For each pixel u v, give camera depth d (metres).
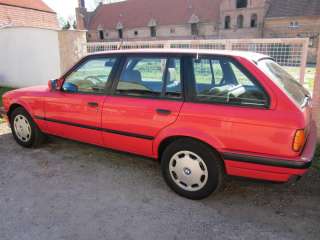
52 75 10.69
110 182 3.69
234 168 2.96
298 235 2.67
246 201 3.25
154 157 3.47
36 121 4.52
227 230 2.74
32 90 4.57
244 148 2.85
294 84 3.40
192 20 56.25
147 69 3.43
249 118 2.78
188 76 3.17
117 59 3.69
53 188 3.52
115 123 3.60
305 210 3.07
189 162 3.18
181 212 3.03
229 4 51.09
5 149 4.81
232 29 51.66
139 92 3.46
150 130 3.33
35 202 3.20
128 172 3.98
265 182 2.92
